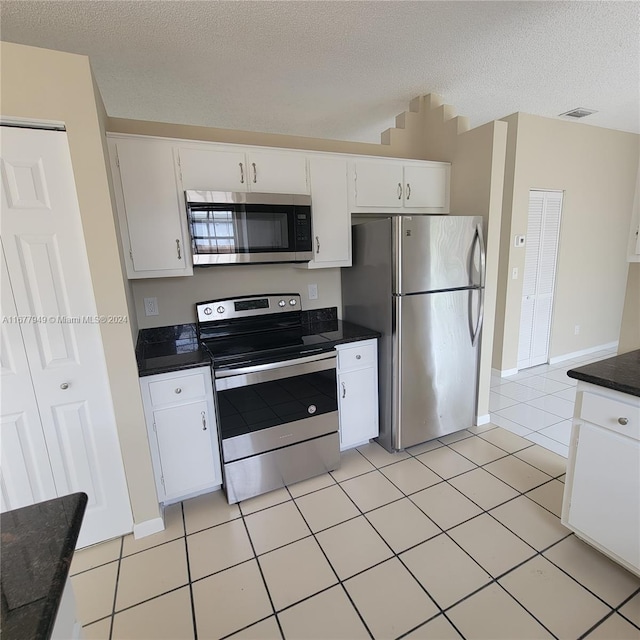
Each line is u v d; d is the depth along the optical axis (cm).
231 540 182
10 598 58
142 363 192
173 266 206
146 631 139
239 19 183
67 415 166
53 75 143
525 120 342
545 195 377
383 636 134
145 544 181
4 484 160
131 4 168
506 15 188
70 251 156
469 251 248
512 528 183
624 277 467
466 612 142
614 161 415
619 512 148
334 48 214
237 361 197
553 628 134
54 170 149
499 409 320
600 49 224
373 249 245
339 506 203
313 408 223
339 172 244
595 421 153
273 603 149
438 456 249
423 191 276
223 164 211
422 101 296
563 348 439
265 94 273
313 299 284
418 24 194
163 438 192
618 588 149
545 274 401
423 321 241
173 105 287
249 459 208
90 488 175
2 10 168
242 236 213
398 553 170
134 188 193
